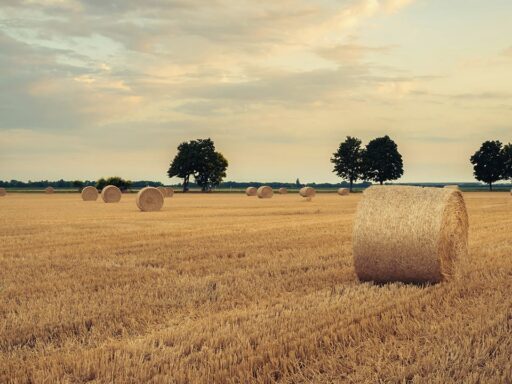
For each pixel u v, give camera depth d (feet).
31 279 33.37
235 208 116.26
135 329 22.89
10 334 22.07
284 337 20.58
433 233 31.22
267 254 43.06
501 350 19.25
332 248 45.96
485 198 174.81
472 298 27.17
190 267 37.45
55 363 18.29
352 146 359.05
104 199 146.92
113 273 35.27
